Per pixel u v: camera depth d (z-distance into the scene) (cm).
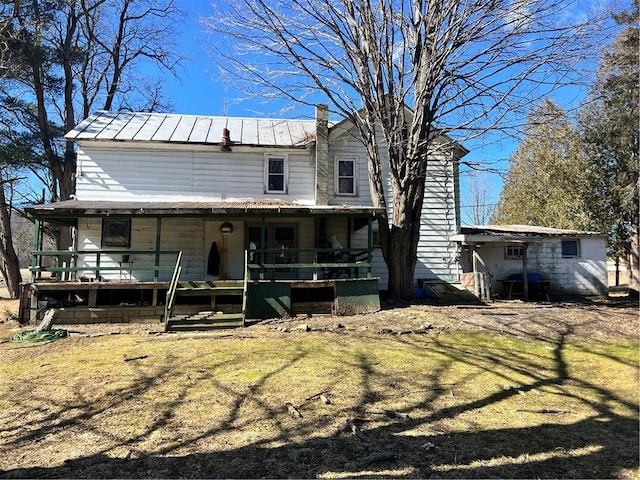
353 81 1187
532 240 1534
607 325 1012
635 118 1839
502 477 338
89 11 2181
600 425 457
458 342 826
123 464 351
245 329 943
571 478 340
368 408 480
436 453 377
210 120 1683
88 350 758
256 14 1098
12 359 712
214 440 398
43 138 1911
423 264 1535
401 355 719
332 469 344
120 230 1389
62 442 396
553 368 685
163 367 639
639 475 347
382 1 1142
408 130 1320
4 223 2020
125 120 1575
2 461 359
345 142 1504
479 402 514
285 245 1470
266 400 504
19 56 1798
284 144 1474
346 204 1493
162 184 1403
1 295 2228
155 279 1114
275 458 362
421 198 1294
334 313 1103
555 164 2322
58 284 1060
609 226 2189
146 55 2470
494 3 1048
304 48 1129
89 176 1368
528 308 1204
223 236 1436
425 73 1169
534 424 452
